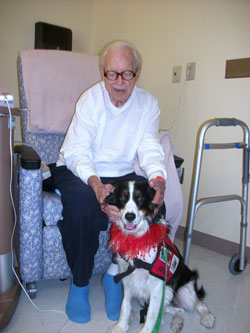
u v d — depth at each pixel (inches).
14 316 60.7
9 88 116.6
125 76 63.6
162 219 61.0
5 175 58.3
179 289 60.8
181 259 62.5
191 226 75.9
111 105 67.9
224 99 93.6
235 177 93.5
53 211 63.3
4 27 111.7
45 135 86.6
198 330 60.2
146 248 53.1
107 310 62.2
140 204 54.4
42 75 84.2
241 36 87.7
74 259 59.1
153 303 55.2
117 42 64.2
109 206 55.9
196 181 74.2
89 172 62.5
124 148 70.0
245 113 89.4
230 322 63.3
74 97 87.7
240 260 84.0
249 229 91.5
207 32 95.2
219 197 78.5
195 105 101.0
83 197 57.4
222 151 95.5
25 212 60.4
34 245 62.1
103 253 69.8
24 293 68.6
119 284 65.1
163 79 109.5
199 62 98.3
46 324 58.9
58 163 77.1
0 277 61.6
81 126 68.5
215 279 81.4
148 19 111.9
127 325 57.8
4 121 56.2
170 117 109.0
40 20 119.1
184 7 100.1
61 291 70.9
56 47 117.6
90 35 134.7
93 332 57.4
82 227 56.7
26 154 63.0
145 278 56.2
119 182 57.6
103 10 128.9
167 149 76.0
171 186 72.8
